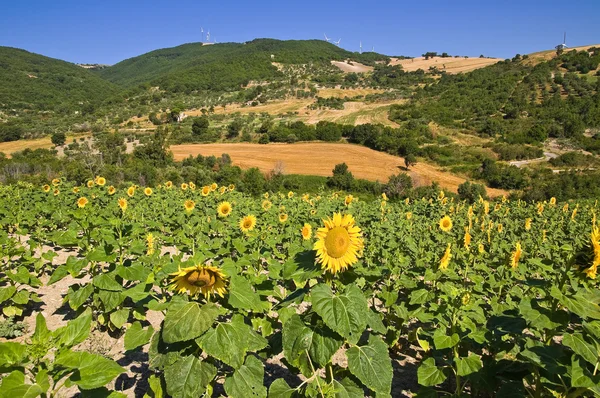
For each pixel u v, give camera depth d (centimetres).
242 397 314
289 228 1118
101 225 654
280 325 543
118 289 440
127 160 5409
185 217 1355
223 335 296
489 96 10644
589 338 303
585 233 1244
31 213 1290
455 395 371
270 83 16775
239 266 548
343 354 550
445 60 19562
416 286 574
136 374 489
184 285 302
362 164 5944
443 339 372
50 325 616
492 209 2152
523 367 381
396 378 512
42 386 231
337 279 331
